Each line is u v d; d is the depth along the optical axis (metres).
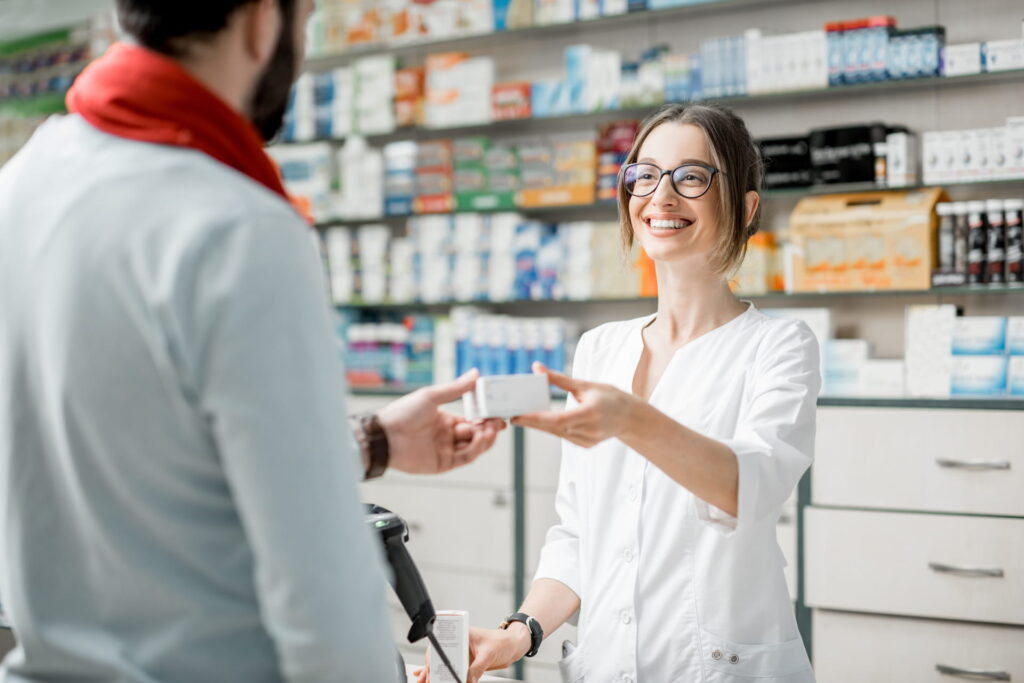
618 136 3.75
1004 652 2.94
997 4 3.42
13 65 4.75
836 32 3.39
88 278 0.76
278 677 0.81
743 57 3.53
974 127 3.46
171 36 0.83
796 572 3.19
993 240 3.16
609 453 1.53
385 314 4.42
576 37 4.10
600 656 1.49
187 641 0.79
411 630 1.17
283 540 0.74
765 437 1.33
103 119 0.83
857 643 3.12
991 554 2.95
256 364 0.74
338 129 4.27
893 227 3.28
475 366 3.92
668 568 1.45
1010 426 2.94
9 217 0.82
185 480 0.78
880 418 3.09
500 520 3.59
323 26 4.35
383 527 1.16
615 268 3.71
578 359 1.72
